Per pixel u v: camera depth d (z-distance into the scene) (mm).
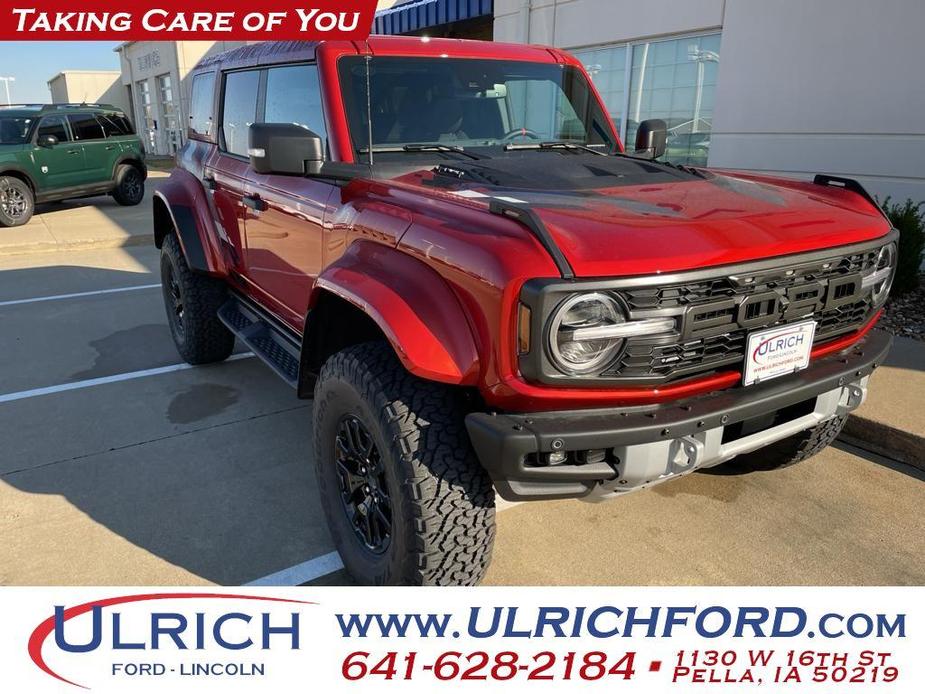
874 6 6277
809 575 2900
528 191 2613
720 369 2373
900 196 6398
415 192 2629
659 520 3283
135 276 8234
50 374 5086
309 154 2760
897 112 6285
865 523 3258
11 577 2863
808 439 3279
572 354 2086
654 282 2096
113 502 3410
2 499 3436
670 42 8227
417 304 2283
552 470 2154
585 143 3744
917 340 5098
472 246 2184
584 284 2027
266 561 2979
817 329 2594
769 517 3303
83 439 4066
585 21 9016
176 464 3773
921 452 3734
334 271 2629
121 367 5223
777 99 7113
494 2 10258
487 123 3453
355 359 2490
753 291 2301
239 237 4121
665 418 2203
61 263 9031
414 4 12109
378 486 2561
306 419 4309
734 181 3047
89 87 43750
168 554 3018
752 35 7207
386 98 3221
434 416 2324
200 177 4668
